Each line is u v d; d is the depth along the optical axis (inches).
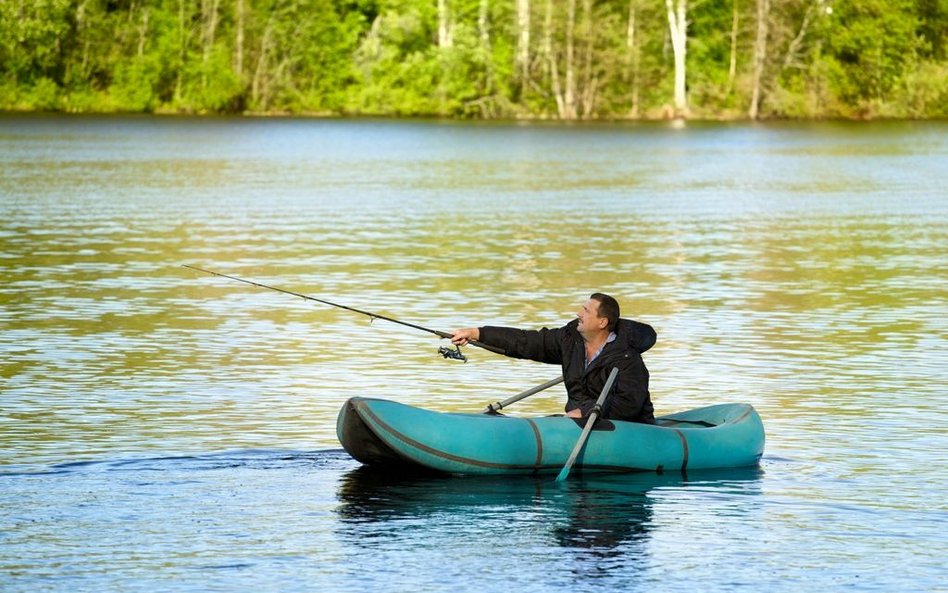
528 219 1584.6
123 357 748.0
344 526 449.1
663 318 895.7
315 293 986.7
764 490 498.0
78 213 1585.9
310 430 585.9
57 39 4904.0
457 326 858.8
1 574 402.9
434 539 437.4
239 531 443.2
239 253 1220.5
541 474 513.7
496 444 508.7
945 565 417.4
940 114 5477.4
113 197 1809.8
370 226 1481.3
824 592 394.6
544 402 660.1
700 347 794.8
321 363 740.0
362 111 5108.3
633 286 1041.5
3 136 3523.6
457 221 1550.2
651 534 445.1
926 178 2412.6
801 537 442.9
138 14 5049.2
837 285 1056.2
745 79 5290.4
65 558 416.5
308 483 500.1
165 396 652.7
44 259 1162.0
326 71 5137.8
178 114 5017.2
